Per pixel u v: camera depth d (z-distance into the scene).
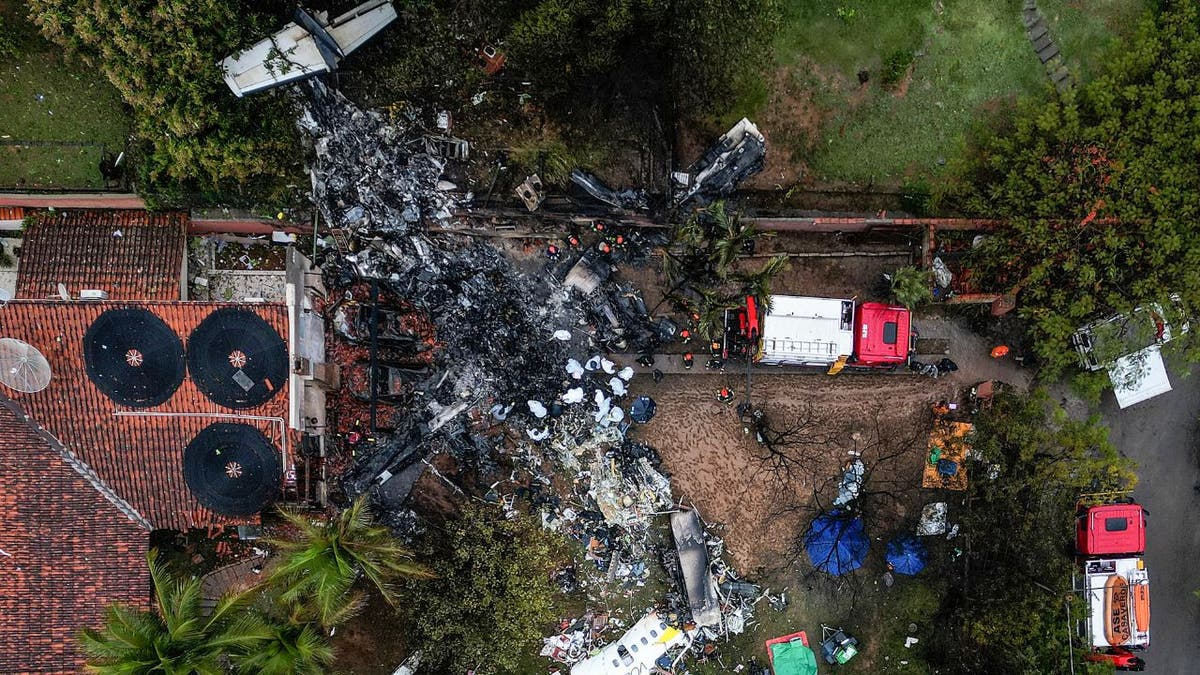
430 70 24.75
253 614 21.28
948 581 27.47
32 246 24.05
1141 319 25.12
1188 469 27.81
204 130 22.66
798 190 26.19
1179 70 24.12
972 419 27.14
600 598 27.11
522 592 24.36
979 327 27.05
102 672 19.30
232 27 21.86
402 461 26.19
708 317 24.86
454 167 25.30
